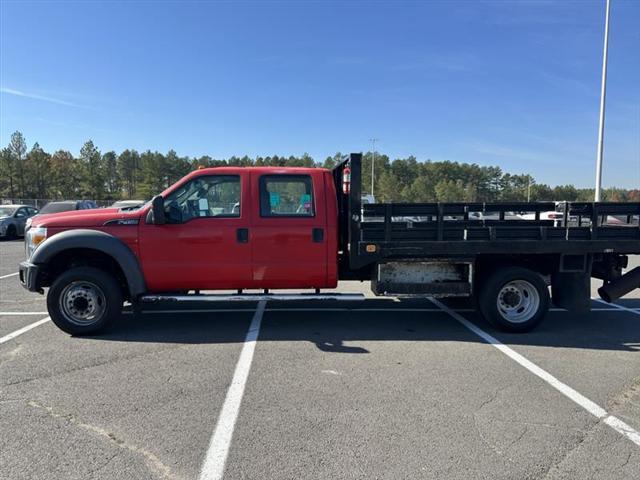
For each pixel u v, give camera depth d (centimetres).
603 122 2350
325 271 637
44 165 7019
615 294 668
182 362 516
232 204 627
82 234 601
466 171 11269
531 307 645
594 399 427
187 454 329
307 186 634
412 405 411
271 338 611
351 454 331
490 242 633
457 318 726
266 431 362
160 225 612
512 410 402
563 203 657
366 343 592
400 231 634
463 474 308
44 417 383
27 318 707
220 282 627
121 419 380
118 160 10531
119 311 615
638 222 650
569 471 312
